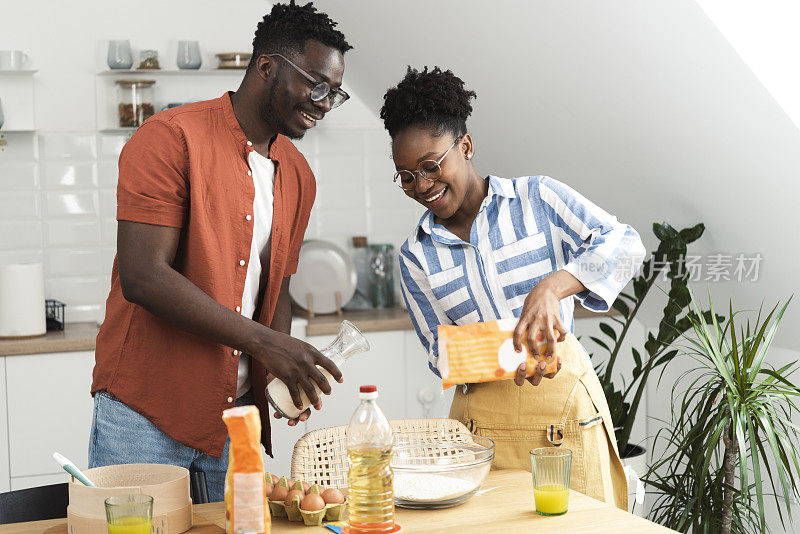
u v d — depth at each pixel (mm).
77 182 3975
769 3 2322
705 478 2787
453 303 2037
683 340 3689
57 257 3973
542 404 1935
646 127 2840
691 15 2318
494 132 3537
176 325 1805
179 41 3910
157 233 1834
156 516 1458
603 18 2553
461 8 2990
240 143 1968
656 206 3201
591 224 1899
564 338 1747
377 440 1462
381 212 4410
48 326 3754
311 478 1853
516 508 1644
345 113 4312
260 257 2066
